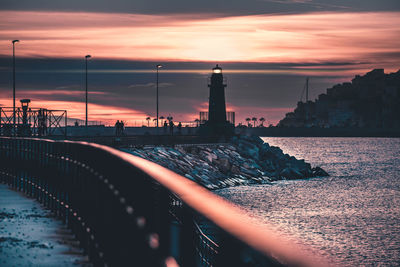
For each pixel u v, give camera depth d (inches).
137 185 222.8
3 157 1090.1
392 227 2151.8
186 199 112.0
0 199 820.6
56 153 667.4
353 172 4670.3
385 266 1631.4
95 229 418.3
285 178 3555.6
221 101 3959.2
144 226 173.6
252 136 4077.3
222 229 90.8
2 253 464.4
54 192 681.6
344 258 1692.9
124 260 258.8
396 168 5216.5
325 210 2471.7
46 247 494.3
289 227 2084.2
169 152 2815.0
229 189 2859.3
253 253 82.3
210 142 3553.2
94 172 426.9
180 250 176.2
